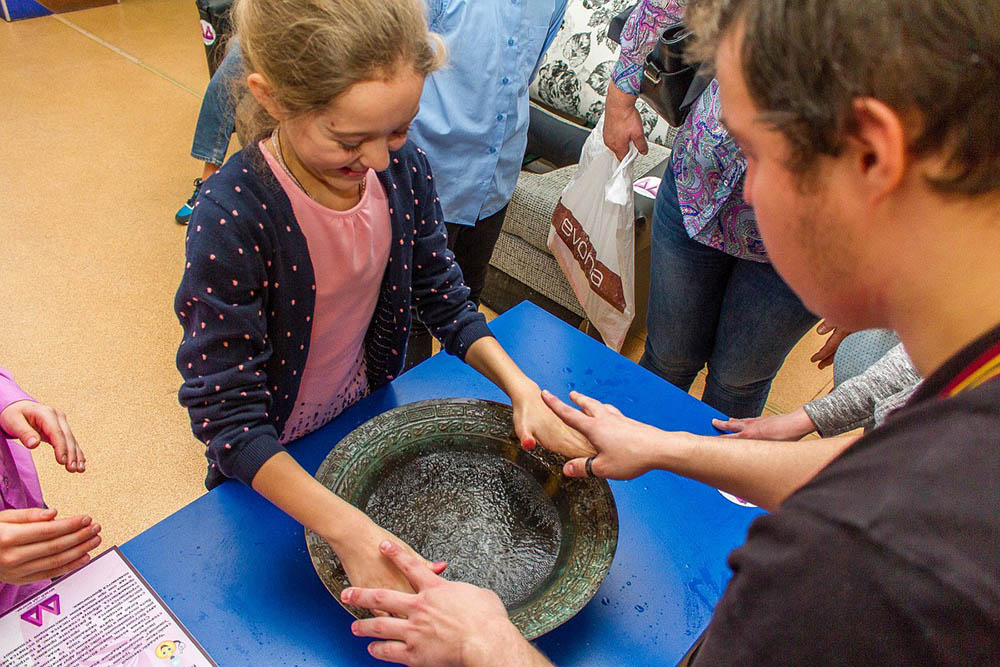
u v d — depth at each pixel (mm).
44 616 755
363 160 759
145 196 2893
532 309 1331
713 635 389
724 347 1601
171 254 2602
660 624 837
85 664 719
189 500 1766
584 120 2873
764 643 346
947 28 317
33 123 3295
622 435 877
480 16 1420
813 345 2553
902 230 377
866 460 343
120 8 4645
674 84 1329
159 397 2037
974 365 349
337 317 1016
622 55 1556
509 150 1702
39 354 2133
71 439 965
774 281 1423
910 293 396
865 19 332
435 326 1131
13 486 939
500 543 873
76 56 3975
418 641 643
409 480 933
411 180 1011
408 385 1134
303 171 862
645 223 2084
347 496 881
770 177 417
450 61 1419
